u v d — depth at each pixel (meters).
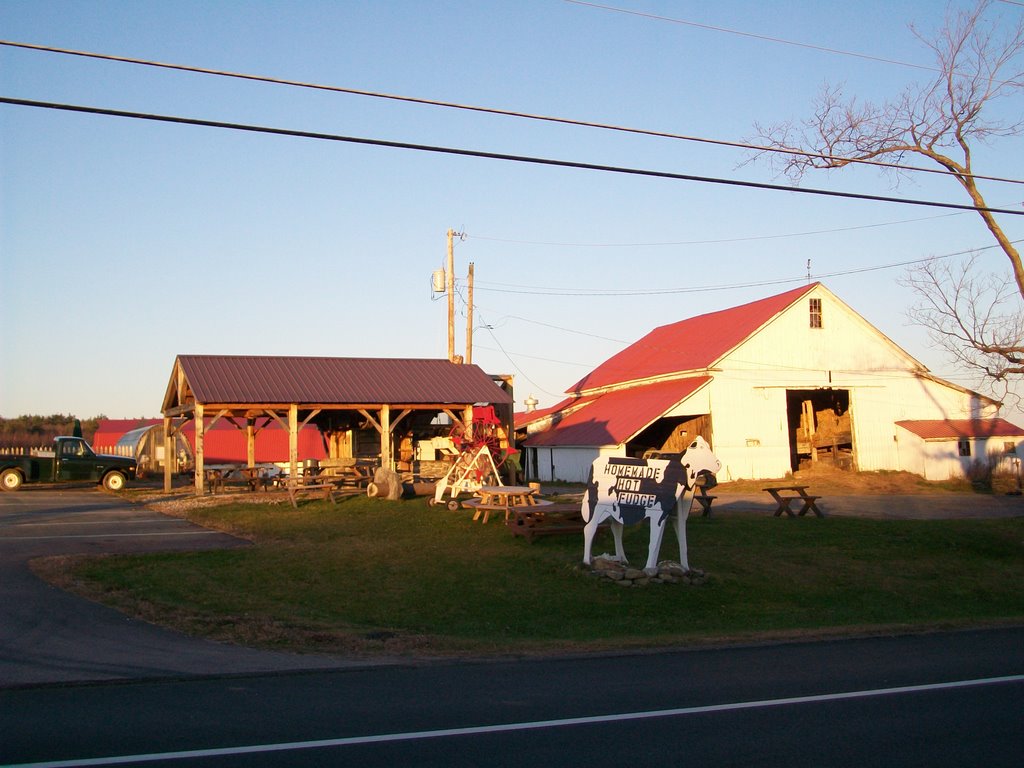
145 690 8.45
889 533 21.55
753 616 14.67
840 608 15.61
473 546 18.50
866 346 43.81
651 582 15.88
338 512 23.28
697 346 45.09
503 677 9.30
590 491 16.81
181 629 11.26
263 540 19.12
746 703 8.10
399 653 10.60
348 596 14.30
